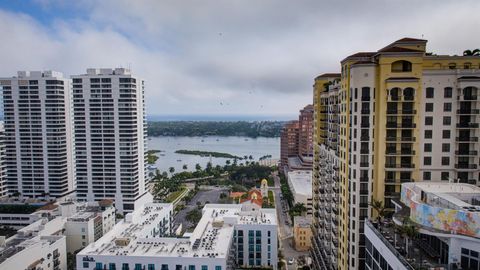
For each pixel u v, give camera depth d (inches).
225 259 4507.9
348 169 3978.8
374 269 3189.0
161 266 4542.3
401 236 2819.9
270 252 5831.7
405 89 3656.5
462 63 3703.3
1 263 4495.6
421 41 3826.3
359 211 3878.0
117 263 4579.2
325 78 5516.7
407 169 3740.2
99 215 7111.2
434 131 3690.9
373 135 3791.8
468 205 2576.3
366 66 3715.6
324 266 5132.9
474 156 3646.7
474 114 3587.6
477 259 2356.1
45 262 5339.6
